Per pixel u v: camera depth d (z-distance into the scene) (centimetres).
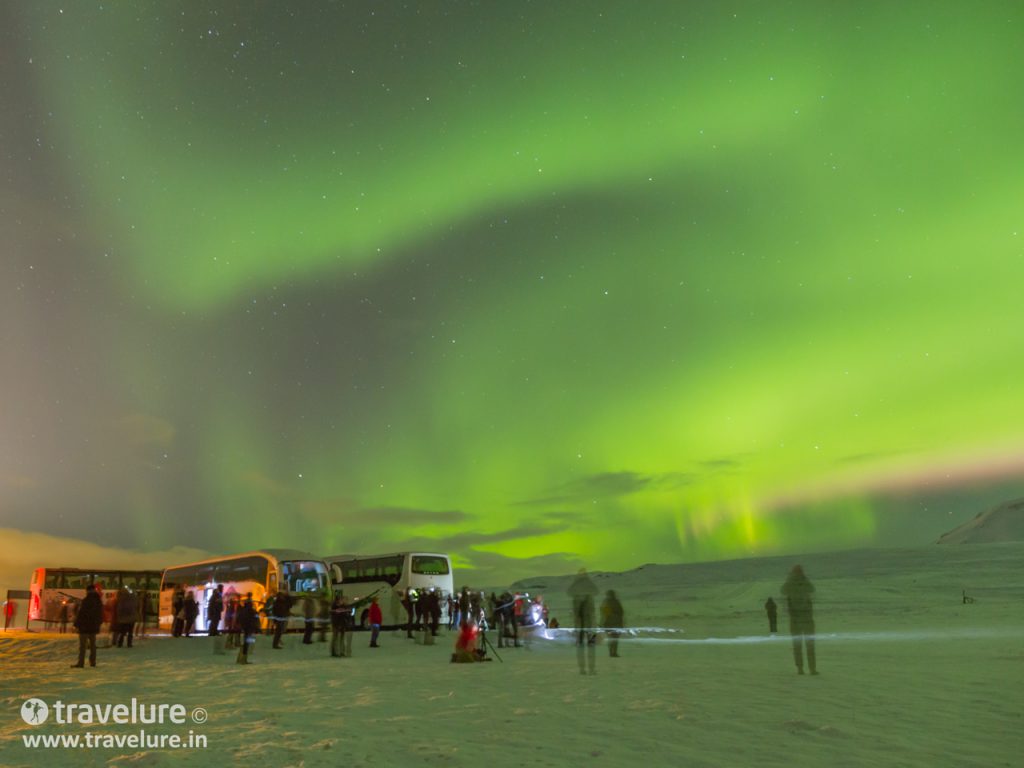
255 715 1120
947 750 826
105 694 1407
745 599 7969
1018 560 9644
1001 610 4834
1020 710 1074
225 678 1709
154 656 2469
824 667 1700
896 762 772
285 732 970
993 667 1656
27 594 5075
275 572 3450
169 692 1436
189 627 3500
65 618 4275
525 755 816
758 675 1546
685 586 11500
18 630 4828
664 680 1484
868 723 980
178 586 4119
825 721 995
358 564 4091
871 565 11138
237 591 3628
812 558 13038
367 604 3844
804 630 1554
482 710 1141
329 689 1462
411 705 1211
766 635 3209
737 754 813
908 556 11531
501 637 2688
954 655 1983
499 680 1577
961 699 1180
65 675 1812
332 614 2425
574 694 1305
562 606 8700
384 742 894
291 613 3206
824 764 766
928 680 1426
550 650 2512
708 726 970
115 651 2680
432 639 2942
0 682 1641
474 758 802
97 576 4644
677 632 3541
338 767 765
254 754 830
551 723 1013
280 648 2731
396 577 3869
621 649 2445
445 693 1370
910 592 7225
